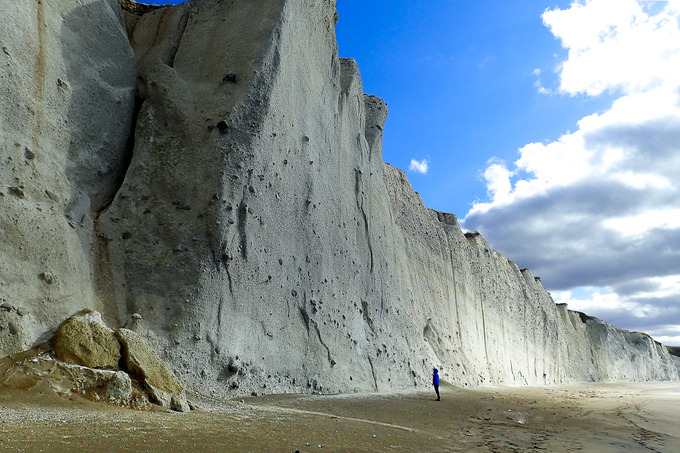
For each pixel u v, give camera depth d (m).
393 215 23.11
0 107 9.67
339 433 7.87
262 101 13.66
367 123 22.80
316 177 16.20
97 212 11.37
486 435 10.05
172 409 7.82
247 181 12.73
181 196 12.09
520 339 36.88
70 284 9.65
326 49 18.72
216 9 15.62
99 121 12.18
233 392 10.85
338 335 15.38
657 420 14.16
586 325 57.44
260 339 12.23
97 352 7.95
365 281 18.30
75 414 6.32
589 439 10.27
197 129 12.89
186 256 11.28
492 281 33.97
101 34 13.11
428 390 18.55
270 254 13.18
